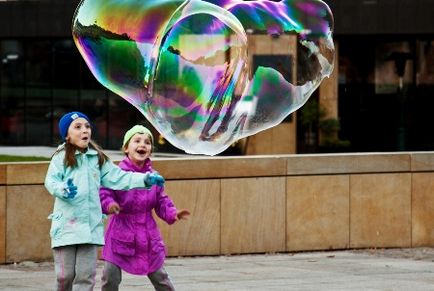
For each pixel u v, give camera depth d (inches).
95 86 1572.3
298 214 636.1
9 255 577.3
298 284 508.4
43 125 1604.3
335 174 643.5
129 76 494.3
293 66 531.2
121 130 1563.7
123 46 493.4
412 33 1459.2
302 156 635.5
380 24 1462.8
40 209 581.9
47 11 1558.8
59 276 377.1
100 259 594.6
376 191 652.7
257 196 626.5
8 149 1300.4
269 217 629.6
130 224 390.6
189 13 502.6
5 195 575.2
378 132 1499.8
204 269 563.5
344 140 1502.2
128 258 390.6
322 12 532.4
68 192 368.2
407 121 1492.4
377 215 653.3
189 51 502.3
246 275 540.4
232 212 621.6
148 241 391.9
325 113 1487.5
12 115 1619.1
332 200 643.5
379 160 652.1
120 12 494.6
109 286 393.1
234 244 623.5
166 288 398.3
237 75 512.4
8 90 1621.6
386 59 1489.9
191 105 506.6
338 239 645.3
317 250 641.0
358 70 1493.6
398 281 520.4
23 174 577.6
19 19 1567.4
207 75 509.0
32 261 581.6
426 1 1455.5
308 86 530.3
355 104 1498.5
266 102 521.3
